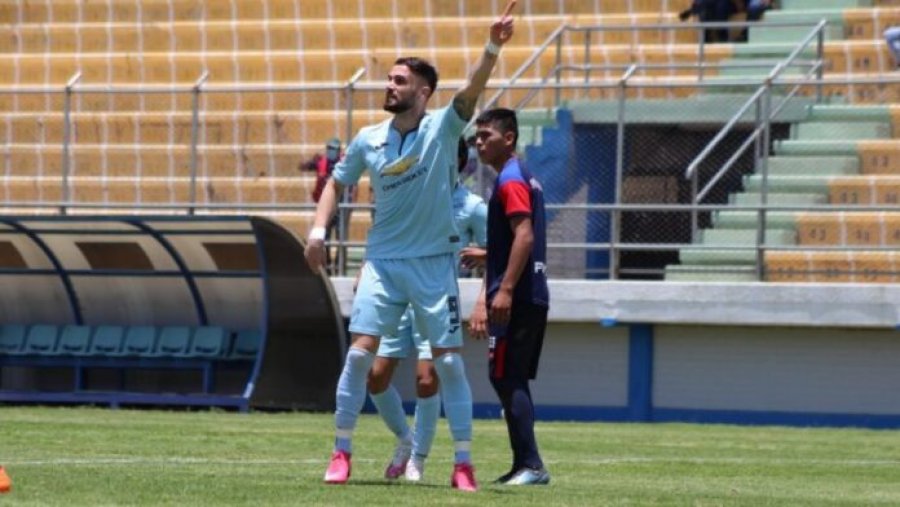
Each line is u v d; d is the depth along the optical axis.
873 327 57.06
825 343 58.09
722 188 69.12
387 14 89.25
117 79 89.50
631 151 69.75
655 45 81.50
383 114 78.00
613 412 59.75
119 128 79.62
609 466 35.75
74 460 32.88
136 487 25.81
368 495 24.88
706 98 69.00
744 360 58.72
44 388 65.25
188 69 88.12
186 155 76.94
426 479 29.39
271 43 89.38
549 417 60.28
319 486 26.31
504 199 27.44
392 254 26.28
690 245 61.09
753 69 78.25
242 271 60.97
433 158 26.00
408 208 26.14
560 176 69.69
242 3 91.38
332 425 49.19
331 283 58.47
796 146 68.81
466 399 26.53
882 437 50.41
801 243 66.31
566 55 81.75
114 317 64.25
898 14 77.50
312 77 86.31
